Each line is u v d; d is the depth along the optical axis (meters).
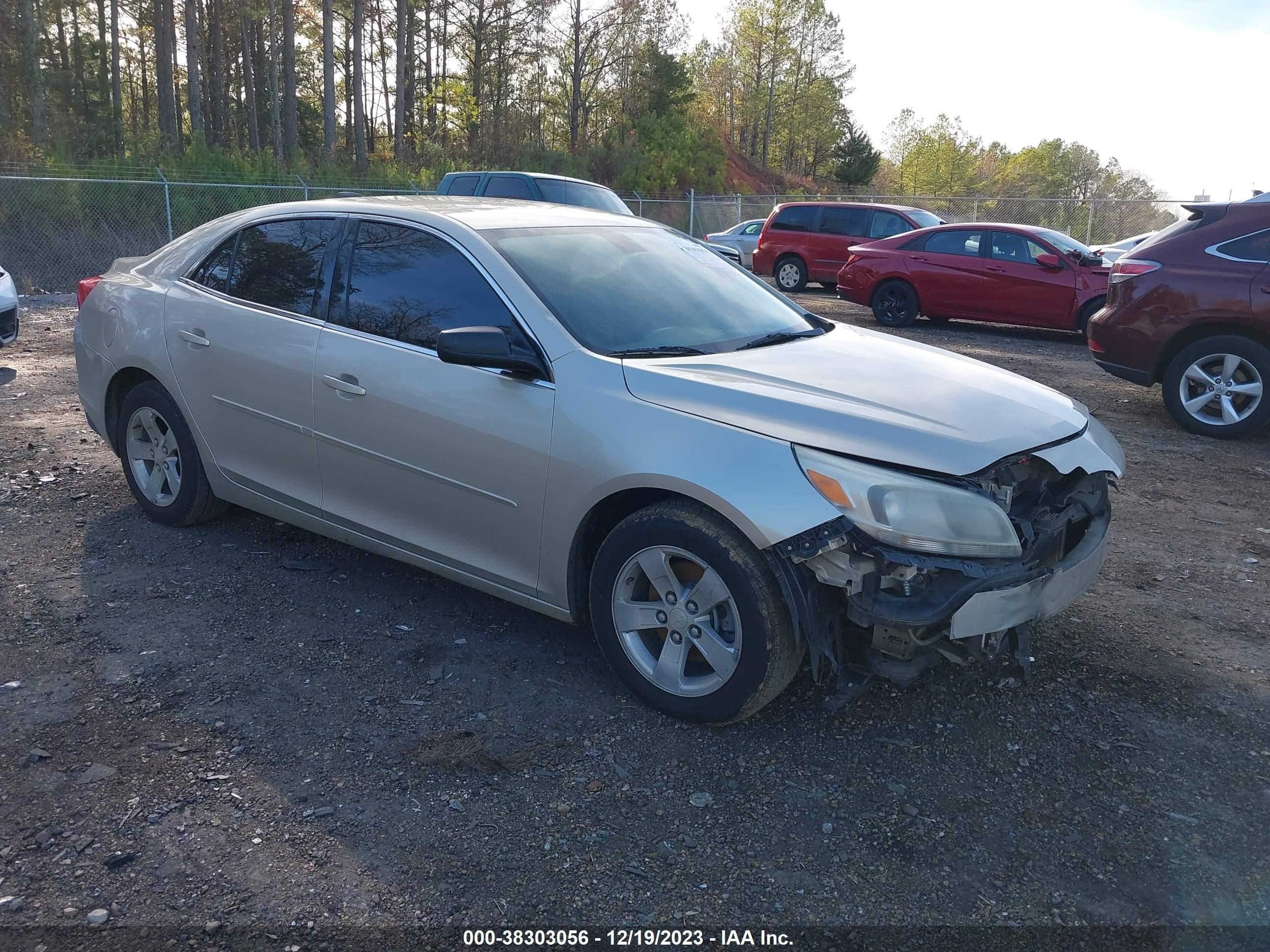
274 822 2.59
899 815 2.70
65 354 9.29
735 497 2.77
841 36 72.44
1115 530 5.13
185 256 4.53
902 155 80.06
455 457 3.40
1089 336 7.92
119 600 3.89
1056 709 3.27
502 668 3.45
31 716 3.04
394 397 3.54
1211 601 4.21
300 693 3.25
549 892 2.37
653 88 53.31
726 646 2.95
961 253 13.13
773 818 2.67
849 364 3.43
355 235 3.88
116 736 2.96
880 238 17.12
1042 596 2.88
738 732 3.07
